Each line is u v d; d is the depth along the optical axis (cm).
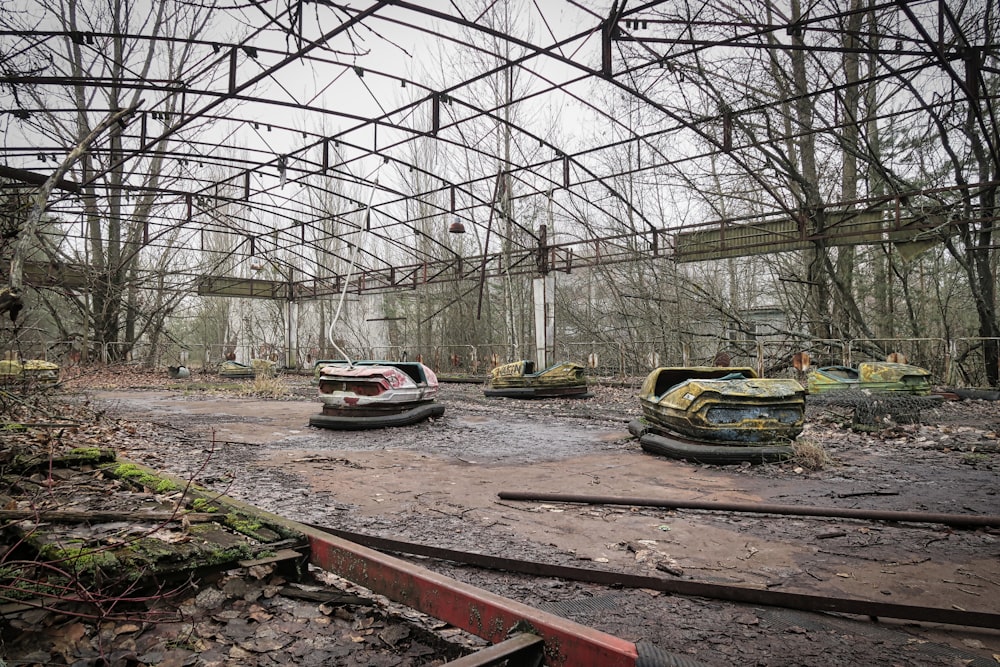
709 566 292
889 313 1764
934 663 200
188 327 3928
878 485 477
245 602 229
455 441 734
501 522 370
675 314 1944
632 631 222
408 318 2925
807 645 212
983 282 1403
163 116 1185
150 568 219
